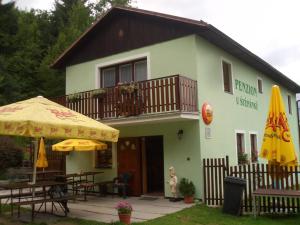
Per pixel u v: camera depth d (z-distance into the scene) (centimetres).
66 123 833
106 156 1530
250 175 1086
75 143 1365
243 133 1664
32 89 3331
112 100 1368
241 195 1019
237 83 1647
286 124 1062
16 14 3272
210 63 1394
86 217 985
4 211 1073
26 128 763
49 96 3338
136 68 1472
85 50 1642
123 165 1452
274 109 1077
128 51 1477
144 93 1277
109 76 1564
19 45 3359
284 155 1031
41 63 3400
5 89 2878
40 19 3988
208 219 970
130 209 894
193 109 1253
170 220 946
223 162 1155
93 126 900
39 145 1667
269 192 972
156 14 1346
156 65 1387
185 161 1277
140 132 1400
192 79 1277
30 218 961
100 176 1525
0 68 2950
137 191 1395
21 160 2319
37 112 838
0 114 858
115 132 955
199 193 1234
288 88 2502
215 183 1183
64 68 1769
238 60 1684
